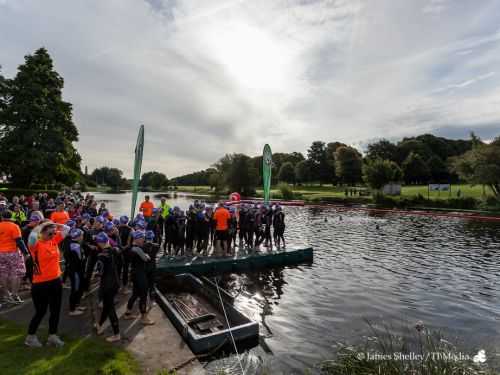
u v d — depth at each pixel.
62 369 4.62
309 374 5.65
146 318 6.74
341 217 32.59
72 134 36.75
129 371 4.87
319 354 6.40
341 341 7.00
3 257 7.16
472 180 39.44
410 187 70.31
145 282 6.82
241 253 13.88
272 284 11.24
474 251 17.23
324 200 54.09
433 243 19.55
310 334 7.33
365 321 8.15
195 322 7.05
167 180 141.50
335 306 9.19
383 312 8.78
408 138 104.62
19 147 31.95
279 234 15.18
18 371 4.45
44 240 5.21
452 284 11.43
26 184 34.25
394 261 14.90
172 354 5.60
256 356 6.26
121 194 97.31
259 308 8.96
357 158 78.38
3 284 7.20
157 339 6.10
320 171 92.31
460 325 7.99
